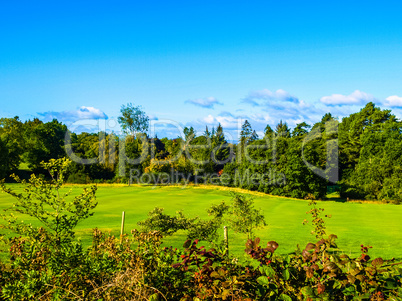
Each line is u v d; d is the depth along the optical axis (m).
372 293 3.35
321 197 62.09
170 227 14.64
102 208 37.78
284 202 49.72
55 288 4.16
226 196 52.97
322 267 3.58
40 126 90.38
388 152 62.06
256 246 3.89
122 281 4.09
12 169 80.50
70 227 7.48
